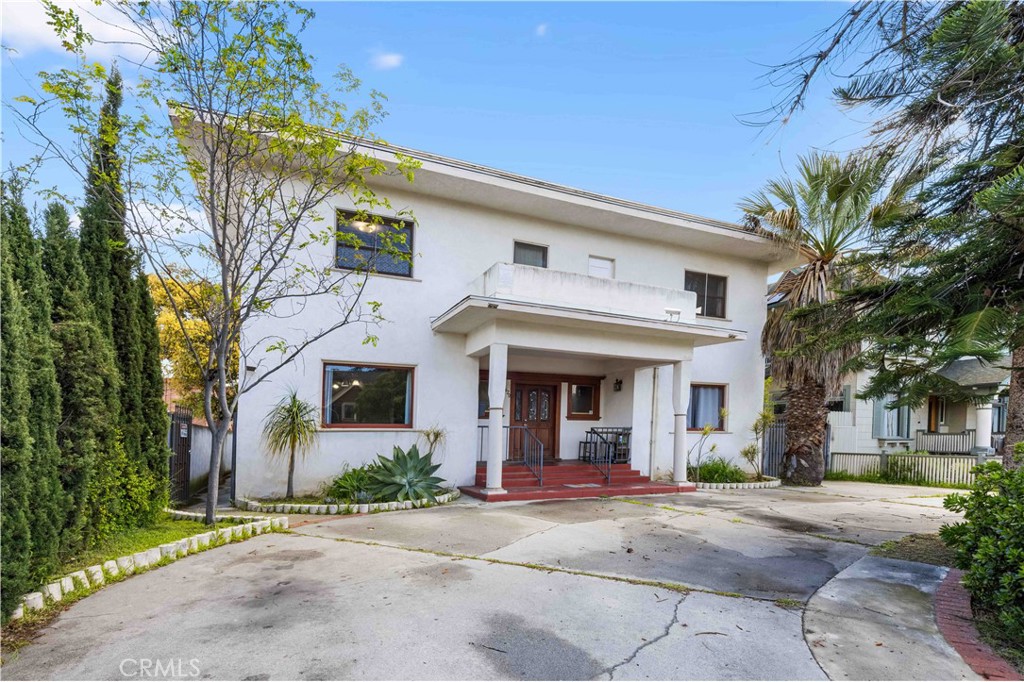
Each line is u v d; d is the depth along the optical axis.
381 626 3.84
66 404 4.83
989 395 4.54
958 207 4.98
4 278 3.93
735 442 14.02
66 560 4.73
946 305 4.45
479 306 8.52
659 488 10.90
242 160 7.18
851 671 3.35
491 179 10.48
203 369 6.79
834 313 6.29
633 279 13.08
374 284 10.33
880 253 5.73
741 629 3.98
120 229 6.31
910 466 14.98
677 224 12.44
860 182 5.10
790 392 13.95
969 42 3.70
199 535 5.92
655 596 4.64
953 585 5.04
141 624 3.83
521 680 3.14
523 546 6.17
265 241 9.41
